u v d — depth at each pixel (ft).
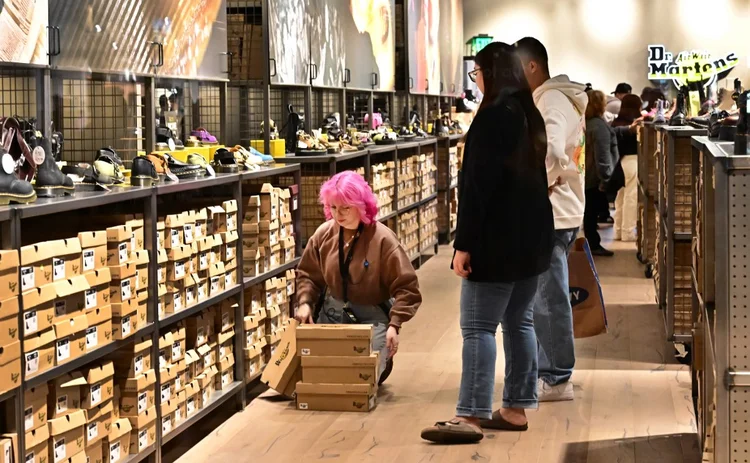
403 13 37.32
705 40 57.21
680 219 19.67
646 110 44.50
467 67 51.21
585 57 58.70
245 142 22.30
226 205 16.66
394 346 17.24
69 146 17.65
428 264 35.37
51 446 11.50
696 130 19.10
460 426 14.98
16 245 10.56
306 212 24.73
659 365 19.80
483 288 14.67
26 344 10.82
